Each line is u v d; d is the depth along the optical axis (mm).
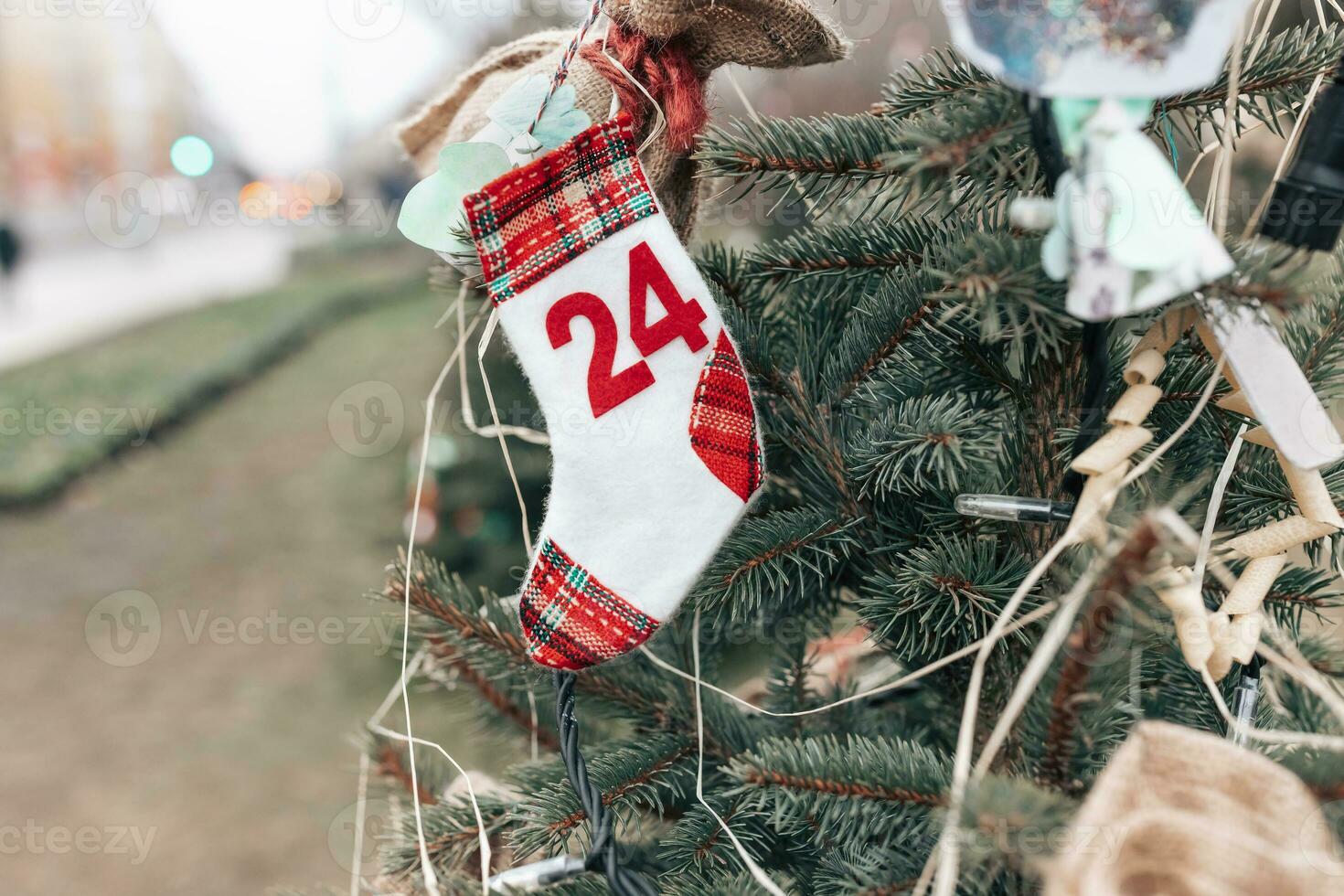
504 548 2715
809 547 671
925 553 627
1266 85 574
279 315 8883
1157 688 647
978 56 435
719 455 597
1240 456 645
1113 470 490
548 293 591
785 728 790
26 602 4129
